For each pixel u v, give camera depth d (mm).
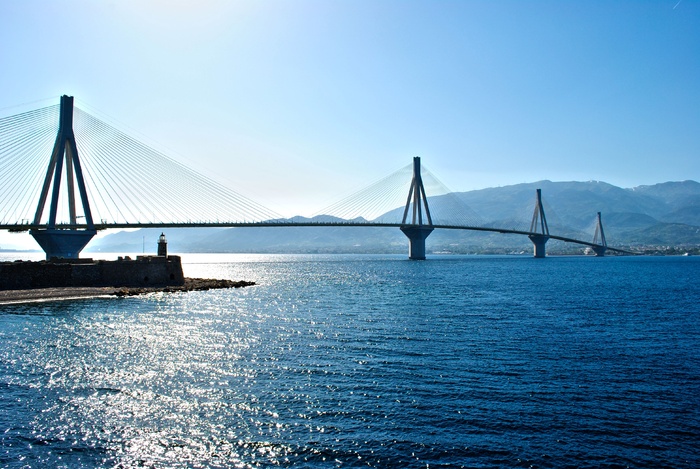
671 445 15852
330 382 21828
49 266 58312
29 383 21312
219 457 15023
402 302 52406
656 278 98625
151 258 69750
